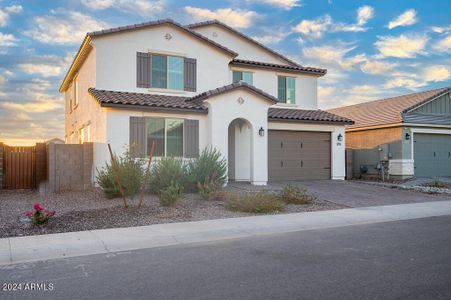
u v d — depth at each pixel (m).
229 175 20.06
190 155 17.45
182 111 17.17
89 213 11.11
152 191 15.11
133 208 11.93
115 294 5.16
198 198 14.22
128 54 18.02
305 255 7.16
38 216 9.69
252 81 21.81
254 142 18.16
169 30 18.84
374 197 15.94
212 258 7.00
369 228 10.01
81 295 5.14
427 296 5.00
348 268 6.27
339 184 19.42
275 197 13.48
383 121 23.56
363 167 25.00
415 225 10.45
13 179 17.22
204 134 17.81
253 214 11.74
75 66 21.33
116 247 7.91
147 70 18.36
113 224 10.00
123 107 15.91
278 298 4.94
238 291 5.21
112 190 13.50
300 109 23.08
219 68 20.03
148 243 8.25
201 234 9.07
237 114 17.84
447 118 24.31
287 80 22.94
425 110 23.56
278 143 20.36
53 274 6.14
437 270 6.14
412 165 22.88
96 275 6.04
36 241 8.27
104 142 16.00
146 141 16.69
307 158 21.06
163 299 4.95
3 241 8.24
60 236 8.71
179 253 7.41
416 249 7.59
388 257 6.97
